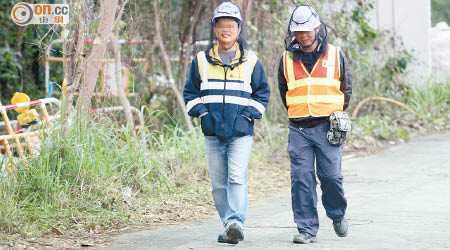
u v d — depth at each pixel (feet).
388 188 59.77
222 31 38.29
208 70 38.86
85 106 53.88
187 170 61.11
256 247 38.55
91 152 52.60
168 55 82.28
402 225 44.14
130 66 68.80
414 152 81.15
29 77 96.89
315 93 39.19
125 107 64.80
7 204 44.88
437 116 104.73
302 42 38.96
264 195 58.65
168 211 50.78
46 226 44.14
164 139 68.95
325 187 39.55
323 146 39.11
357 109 94.07
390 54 103.81
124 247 39.68
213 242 40.37
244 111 38.75
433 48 123.44
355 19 95.81
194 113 39.11
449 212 48.34
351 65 96.48
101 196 50.60
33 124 55.83
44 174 49.03
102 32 53.98
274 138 79.51
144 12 76.28
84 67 54.34
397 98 103.35
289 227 45.03
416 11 111.65
